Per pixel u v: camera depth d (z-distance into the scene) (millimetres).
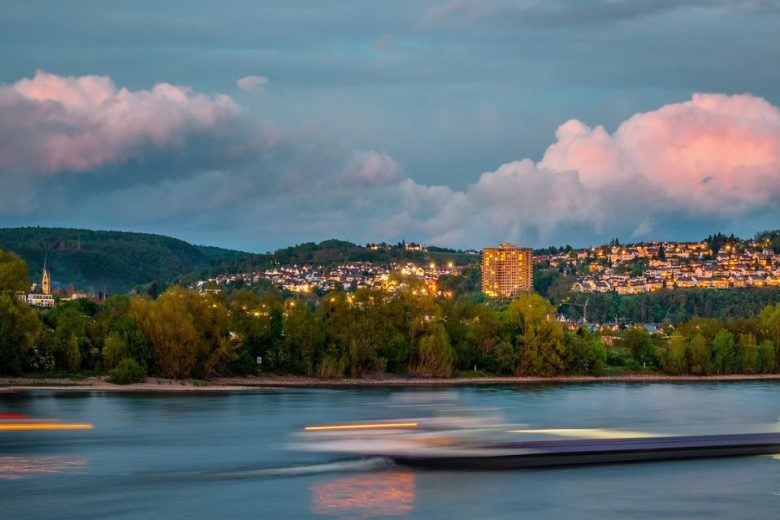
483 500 128750
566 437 157625
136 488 134125
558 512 124000
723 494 134125
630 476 144125
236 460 152875
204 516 120188
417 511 123250
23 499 127312
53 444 168250
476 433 158000
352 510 123250
